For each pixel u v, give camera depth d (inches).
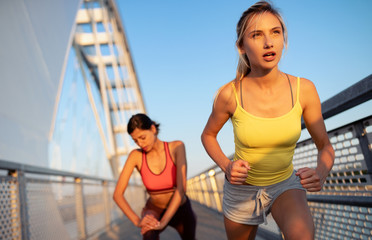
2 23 283.0
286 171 56.3
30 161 278.1
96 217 217.2
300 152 90.2
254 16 47.9
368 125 59.0
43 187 130.7
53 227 134.9
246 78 54.2
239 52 52.9
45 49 386.0
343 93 56.3
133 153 83.0
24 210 108.6
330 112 65.4
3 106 251.4
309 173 44.0
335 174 74.0
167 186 81.0
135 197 414.3
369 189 60.2
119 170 1234.0
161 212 82.9
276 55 48.1
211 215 262.8
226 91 55.3
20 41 316.2
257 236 144.1
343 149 69.1
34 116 312.8
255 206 58.3
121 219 309.3
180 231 84.9
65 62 449.4
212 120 59.1
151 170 81.2
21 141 269.0
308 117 54.1
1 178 96.5
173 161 81.1
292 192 54.2
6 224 96.5
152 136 78.4
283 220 51.6
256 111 53.0
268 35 47.6
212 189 265.0
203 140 62.0
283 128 51.8
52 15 423.5
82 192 188.5
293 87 52.1
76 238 167.6
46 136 334.6
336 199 71.4
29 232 111.0
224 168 54.7
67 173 161.9
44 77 366.6
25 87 307.7
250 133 53.0
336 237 75.3
